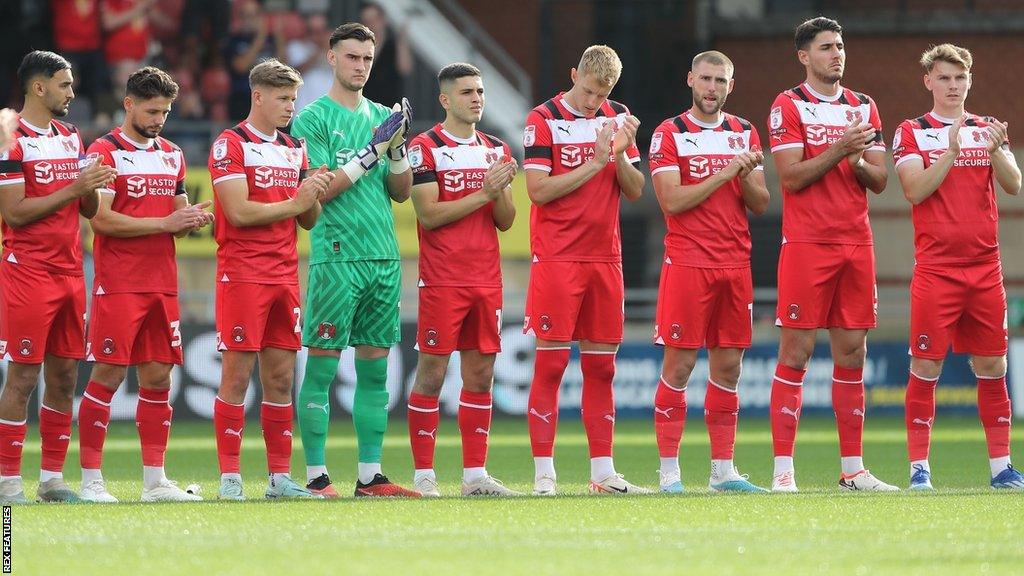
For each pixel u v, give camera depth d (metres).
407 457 44.28
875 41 77.75
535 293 31.41
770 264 75.31
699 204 31.53
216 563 20.69
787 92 32.38
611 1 80.56
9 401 29.88
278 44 73.06
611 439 31.69
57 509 27.12
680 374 31.78
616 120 31.86
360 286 30.80
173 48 72.56
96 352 30.12
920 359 32.59
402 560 20.91
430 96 75.44
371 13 72.75
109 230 29.73
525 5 82.50
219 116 72.75
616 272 31.56
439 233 31.11
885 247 74.75
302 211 29.64
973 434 54.00
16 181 29.30
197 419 60.97
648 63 79.94
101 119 70.25
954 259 32.28
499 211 31.52
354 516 25.86
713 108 31.78
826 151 31.11
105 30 70.81
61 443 30.38
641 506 27.33
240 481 30.59
